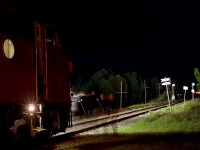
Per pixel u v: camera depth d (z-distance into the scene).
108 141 13.85
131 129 18.64
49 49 14.82
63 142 14.81
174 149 10.77
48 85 14.48
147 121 22.61
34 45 13.34
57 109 15.93
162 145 11.62
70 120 17.52
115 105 70.19
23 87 12.33
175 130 15.85
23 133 12.48
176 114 23.66
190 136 13.35
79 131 18.91
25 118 12.71
